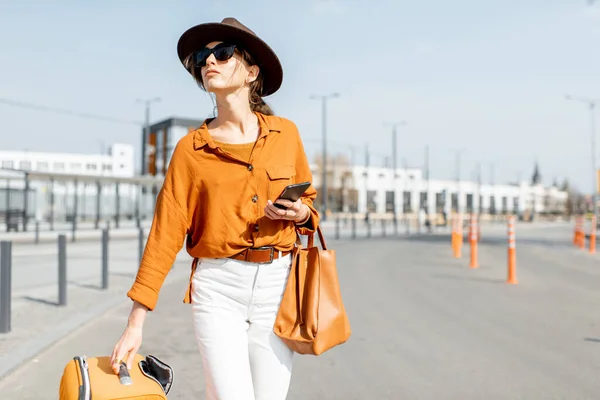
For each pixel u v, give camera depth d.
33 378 4.52
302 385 4.43
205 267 2.14
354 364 5.04
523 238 31.75
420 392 4.25
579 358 5.21
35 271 11.75
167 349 5.54
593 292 9.43
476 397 4.13
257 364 2.13
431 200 91.06
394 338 6.05
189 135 2.16
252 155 2.14
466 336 6.14
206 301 2.10
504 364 5.02
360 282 10.77
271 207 2.04
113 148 56.47
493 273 12.33
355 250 19.58
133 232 29.36
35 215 40.59
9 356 4.94
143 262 2.08
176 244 2.13
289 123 2.31
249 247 2.10
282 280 2.17
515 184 116.12
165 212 2.11
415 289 9.82
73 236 22.30
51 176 24.97
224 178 2.09
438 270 12.94
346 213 63.31
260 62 2.27
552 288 9.94
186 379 4.57
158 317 7.14
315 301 2.16
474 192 98.75
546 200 119.81
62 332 5.92
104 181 27.31
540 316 7.29
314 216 2.23
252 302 2.11
